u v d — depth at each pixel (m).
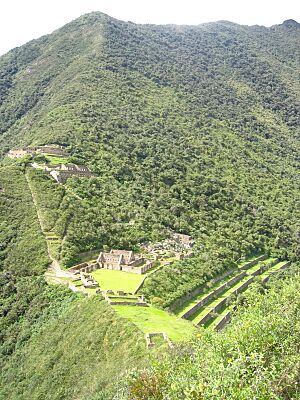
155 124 169.62
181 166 144.62
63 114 158.88
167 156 147.62
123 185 122.81
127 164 133.50
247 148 186.12
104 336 59.66
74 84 190.38
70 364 59.12
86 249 91.88
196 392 22.11
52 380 57.84
